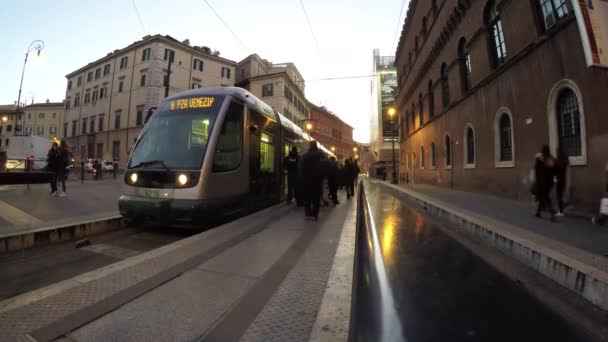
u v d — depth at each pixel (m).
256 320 1.85
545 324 1.82
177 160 5.43
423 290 2.08
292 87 45.97
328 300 2.10
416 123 22.73
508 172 9.59
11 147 22.41
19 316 1.83
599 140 6.22
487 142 10.98
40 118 71.62
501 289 2.48
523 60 8.73
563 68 7.20
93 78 43.94
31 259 3.96
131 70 37.72
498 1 10.05
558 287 2.88
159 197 5.20
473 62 12.16
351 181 11.48
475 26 11.95
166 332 1.71
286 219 5.75
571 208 6.67
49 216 5.80
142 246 4.73
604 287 2.41
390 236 4.84
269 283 2.46
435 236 4.99
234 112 6.34
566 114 7.29
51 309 1.93
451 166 14.78
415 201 10.70
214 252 3.35
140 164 5.58
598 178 6.21
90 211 6.59
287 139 9.97
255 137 7.17
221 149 5.74
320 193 5.79
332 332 1.67
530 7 8.41
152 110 6.71
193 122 5.87
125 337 1.66
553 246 3.62
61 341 1.61
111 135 39.38
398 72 30.77
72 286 2.30
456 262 3.32
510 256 4.03
